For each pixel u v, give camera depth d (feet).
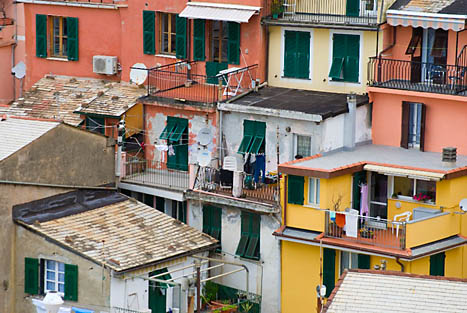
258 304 203.51
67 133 206.39
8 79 249.96
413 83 206.08
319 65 216.13
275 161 208.85
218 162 214.28
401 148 207.51
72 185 207.82
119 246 196.75
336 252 195.93
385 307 152.56
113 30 234.38
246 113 209.77
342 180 196.85
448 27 199.31
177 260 199.62
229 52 221.05
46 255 195.83
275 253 201.67
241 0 218.38
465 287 154.81
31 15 241.35
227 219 207.82
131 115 223.30
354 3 212.43
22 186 199.62
